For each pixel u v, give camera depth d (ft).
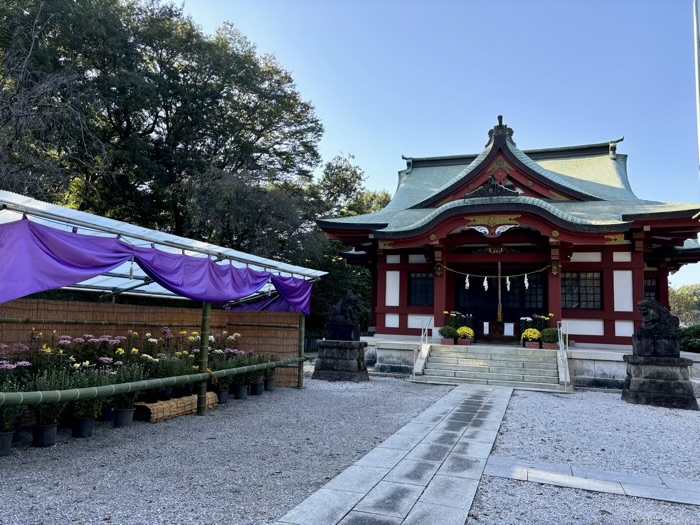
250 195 78.69
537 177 65.51
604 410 33.96
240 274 32.71
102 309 30.32
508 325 61.26
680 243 61.98
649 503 15.99
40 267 17.43
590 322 59.00
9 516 13.24
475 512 14.64
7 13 64.08
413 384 45.96
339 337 47.50
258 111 102.89
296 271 40.50
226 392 33.30
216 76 95.86
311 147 113.19
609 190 70.59
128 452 20.24
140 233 24.13
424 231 57.62
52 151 66.49
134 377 24.77
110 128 84.12
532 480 17.90
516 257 58.18
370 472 18.20
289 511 14.23
